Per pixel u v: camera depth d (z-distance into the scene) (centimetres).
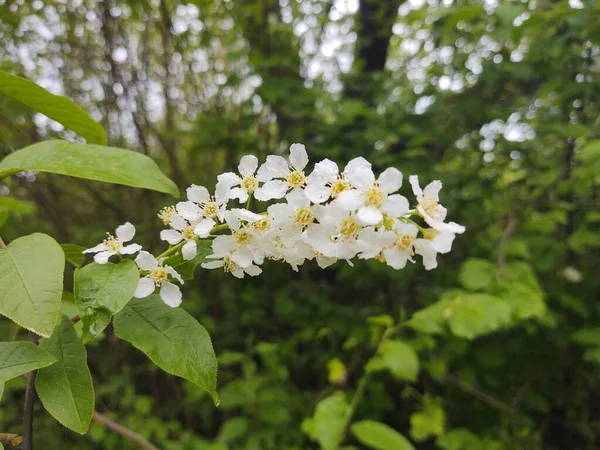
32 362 9
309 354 34
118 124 39
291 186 11
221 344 35
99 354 36
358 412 29
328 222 10
